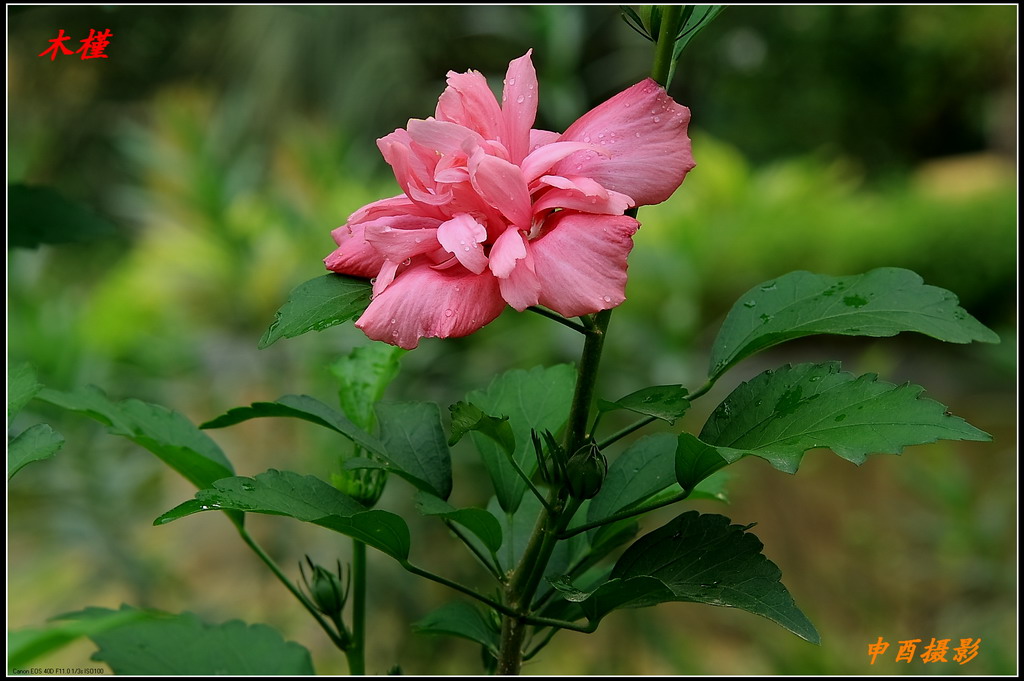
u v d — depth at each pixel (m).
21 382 0.68
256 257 1.35
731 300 2.23
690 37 0.67
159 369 1.35
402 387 1.28
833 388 0.65
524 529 0.71
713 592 0.64
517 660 0.68
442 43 2.64
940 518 1.63
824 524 1.93
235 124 1.60
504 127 0.65
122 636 0.64
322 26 2.54
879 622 1.65
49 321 1.19
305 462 1.28
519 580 0.67
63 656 1.27
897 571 1.77
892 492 2.02
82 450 1.18
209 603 1.47
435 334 0.63
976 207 2.73
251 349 1.36
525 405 0.71
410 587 1.33
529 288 0.62
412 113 2.60
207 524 1.50
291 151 1.62
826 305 0.66
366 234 0.64
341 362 0.74
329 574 0.70
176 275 1.57
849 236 2.51
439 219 0.65
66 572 1.44
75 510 1.20
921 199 2.94
